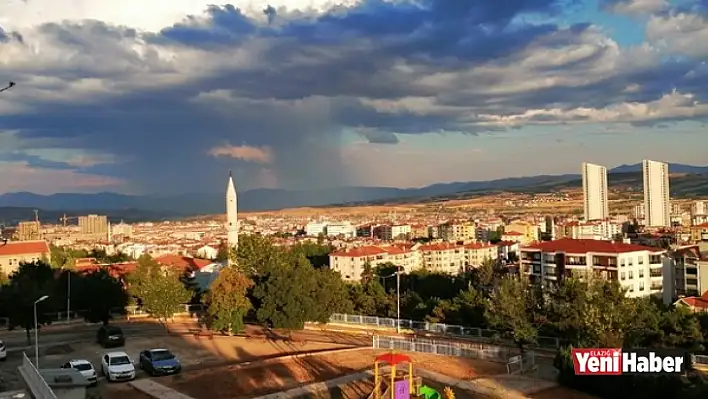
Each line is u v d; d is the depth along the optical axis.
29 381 36.03
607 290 54.53
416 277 131.62
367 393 39.00
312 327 70.56
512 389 39.81
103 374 44.62
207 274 131.00
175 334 64.62
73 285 78.56
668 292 107.19
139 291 80.81
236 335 64.06
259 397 38.38
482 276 118.19
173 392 39.66
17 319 58.97
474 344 55.91
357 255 162.00
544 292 58.97
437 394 34.53
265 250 78.12
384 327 69.25
